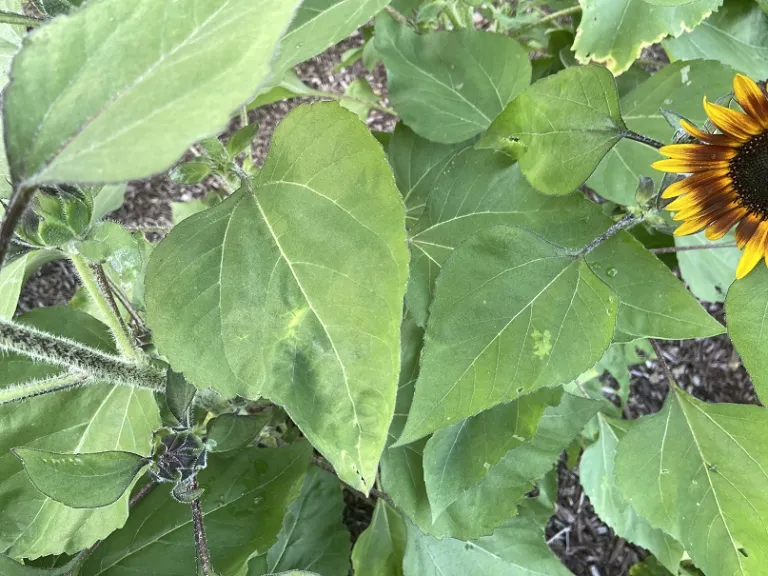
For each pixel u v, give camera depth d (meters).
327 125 0.30
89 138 0.18
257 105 0.68
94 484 0.35
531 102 0.42
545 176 0.44
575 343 0.38
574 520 0.85
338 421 0.28
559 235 0.46
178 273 0.31
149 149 0.17
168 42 0.20
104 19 0.20
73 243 0.37
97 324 0.51
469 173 0.48
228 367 0.30
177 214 0.75
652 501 0.49
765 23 0.59
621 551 0.83
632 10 0.50
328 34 0.40
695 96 0.50
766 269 0.37
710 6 0.50
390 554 0.58
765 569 0.45
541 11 0.77
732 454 0.47
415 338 0.49
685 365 0.93
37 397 0.47
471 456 0.46
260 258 0.30
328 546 0.63
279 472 0.48
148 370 0.43
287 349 0.29
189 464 0.37
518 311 0.38
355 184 0.29
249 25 0.20
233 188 0.43
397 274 0.28
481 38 0.53
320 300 0.29
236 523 0.46
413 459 0.50
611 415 0.70
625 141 0.52
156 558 0.45
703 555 0.47
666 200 0.41
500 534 0.59
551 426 0.52
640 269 0.44
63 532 0.45
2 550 0.44
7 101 0.19
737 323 0.37
